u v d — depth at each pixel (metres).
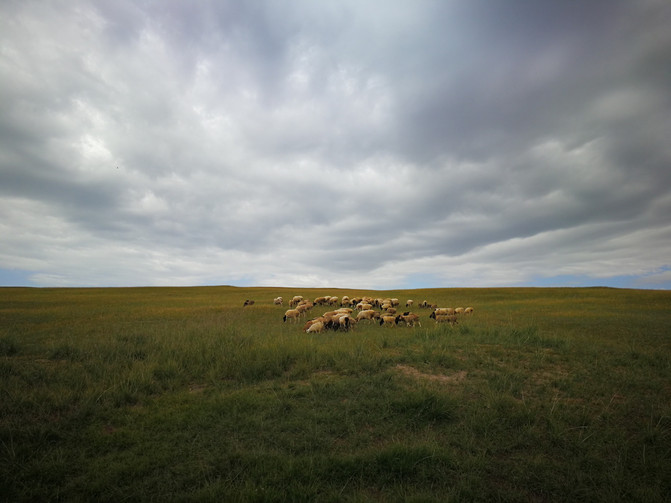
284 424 6.50
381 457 5.18
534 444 5.92
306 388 8.39
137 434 6.17
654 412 6.96
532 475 4.98
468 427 6.48
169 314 27.39
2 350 11.61
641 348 13.62
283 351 11.21
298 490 4.48
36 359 11.02
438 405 7.14
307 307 28.70
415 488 4.67
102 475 4.90
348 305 37.38
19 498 4.40
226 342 12.75
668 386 8.77
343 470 5.00
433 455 5.26
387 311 27.20
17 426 6.23
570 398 8.06
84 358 11.16
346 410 7.11
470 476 4.87
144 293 59.38
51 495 4.49
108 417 6.97
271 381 9.27
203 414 6.95
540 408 7.38
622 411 7.20
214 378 9.55
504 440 6.00
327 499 4.39
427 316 26.86
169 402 7.77
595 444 5.82
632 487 4.70
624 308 32.69
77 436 6.10
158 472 5.03
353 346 12.38
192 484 4.80
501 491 4.60
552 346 13.48
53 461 5.22
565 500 4.50
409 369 10.27
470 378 9.42
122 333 15.41
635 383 8.94
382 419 6.81
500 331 15.62
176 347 12.12
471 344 13.37
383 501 4.40
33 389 8.07
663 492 4.64
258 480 4.81
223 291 65.88
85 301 42.09
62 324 21.20
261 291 66.19
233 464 5.23
